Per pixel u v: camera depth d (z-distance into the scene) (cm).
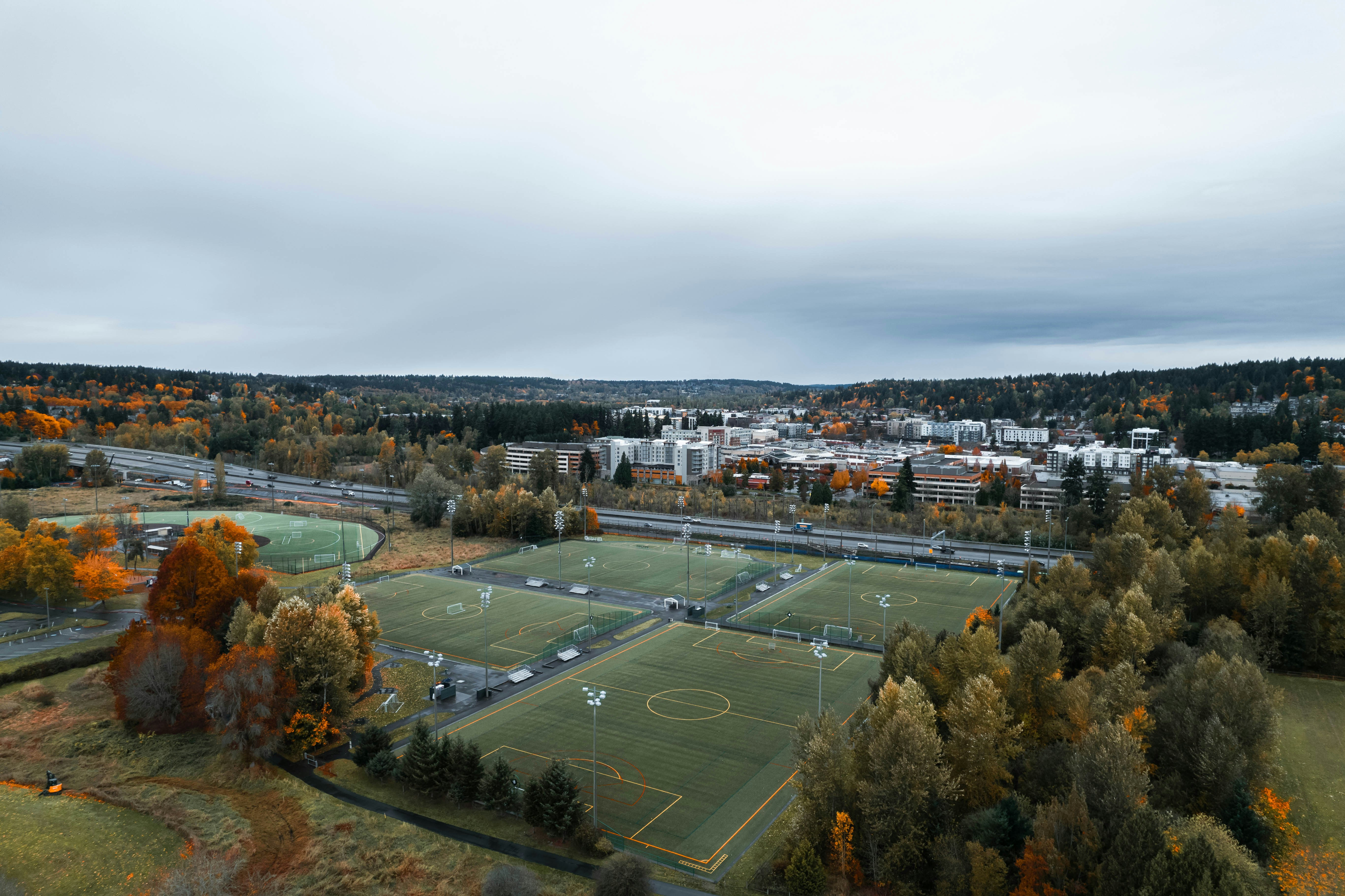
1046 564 16550
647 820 6706
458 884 5712
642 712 9056
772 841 6384
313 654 8075
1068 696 7088
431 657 10644
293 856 6088
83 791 7125
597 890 5331
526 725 8675
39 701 9006
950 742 6353
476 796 6869
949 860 5300
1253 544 12231
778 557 17962
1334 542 11838
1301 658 9931
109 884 5788
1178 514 15338
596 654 11169
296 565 16612
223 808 6819
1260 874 5088
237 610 9244
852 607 13662
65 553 12194
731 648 11475
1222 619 10125
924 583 15400
